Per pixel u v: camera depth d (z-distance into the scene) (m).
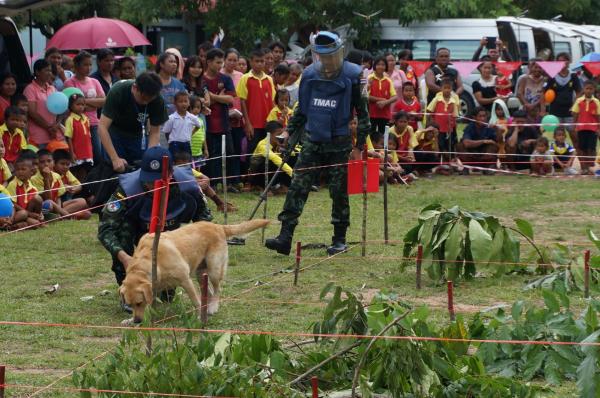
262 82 15.55
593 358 5.84
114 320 8.09
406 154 17.48
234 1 29.44
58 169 13.14
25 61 14.91
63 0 14.62
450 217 9.36
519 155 18.52
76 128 13.85
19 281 9.51
